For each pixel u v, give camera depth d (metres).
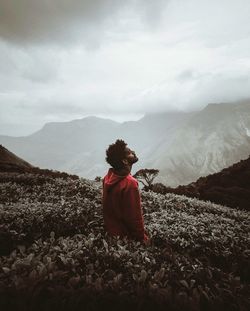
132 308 2.94
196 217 10.62
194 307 2.95
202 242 7.17
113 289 3.09
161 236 7.46
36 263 3.50
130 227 5.05
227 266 6.32
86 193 13.67
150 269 3.72
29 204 8.69
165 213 10.51
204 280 3.69
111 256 4.08
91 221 7.30
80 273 3.52
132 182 5.01
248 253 6.53
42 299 2.90
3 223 6.68
